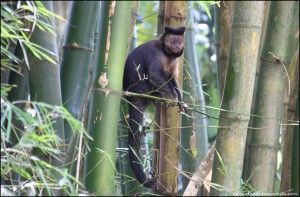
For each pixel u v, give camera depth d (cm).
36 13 905
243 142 911
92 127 896
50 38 1073
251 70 914
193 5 1150
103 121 891
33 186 860
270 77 1041
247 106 915
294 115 1116
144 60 1171
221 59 1210
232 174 904
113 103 896
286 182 1106
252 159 1047
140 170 1056
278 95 1041
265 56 1046
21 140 807
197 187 978
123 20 909
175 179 1007
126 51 926
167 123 1012
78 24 1266
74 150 980
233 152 905
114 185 895
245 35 913
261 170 1038
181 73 1137
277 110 1043
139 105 1151
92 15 1274
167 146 1012
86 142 875
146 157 1052
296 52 1130
